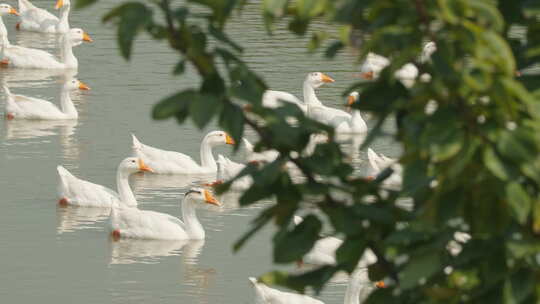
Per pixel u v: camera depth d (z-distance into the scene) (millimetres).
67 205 45656
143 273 38781
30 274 37906
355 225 9633
